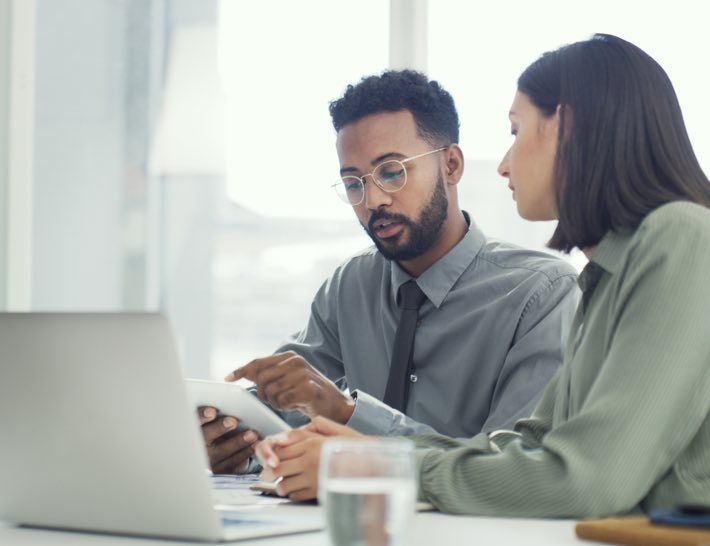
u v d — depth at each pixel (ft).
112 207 12.71
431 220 8.56
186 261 12.53
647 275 5.08
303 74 12.28
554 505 4.83
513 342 8.34
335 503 3.25
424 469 5.14
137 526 4.41
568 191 5.70
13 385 4.43
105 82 12.73
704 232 5.08
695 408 4.95
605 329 5.49
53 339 4.26
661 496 5.07
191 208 12.55
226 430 6.69
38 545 4.29
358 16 12.21
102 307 12.73
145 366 4.11
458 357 8.46
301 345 9.46
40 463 4.54
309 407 7.10
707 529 4.08
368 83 8.62
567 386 5.87
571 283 8.43
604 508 4.80
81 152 12.80
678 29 11.03
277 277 12.40
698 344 4.92
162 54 12.60
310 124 12.28
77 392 4.29
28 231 12.84
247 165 12.40
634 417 4.83
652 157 5.60
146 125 12.64
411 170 8.49
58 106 12.84
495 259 8.73
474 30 11.80
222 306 12.47
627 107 5.61
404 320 8.67
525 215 6.12
